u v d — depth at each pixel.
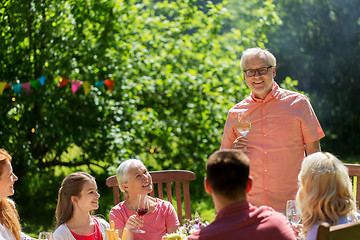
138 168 3.80
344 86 12.87
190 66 8.89
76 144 7.73
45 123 7.69
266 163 3.92
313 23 12.84
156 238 3.82
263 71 3.86
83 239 3.54
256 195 3.99
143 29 8.95
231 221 2.18
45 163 8.23
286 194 3.92
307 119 3.88
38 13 7.52
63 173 9.09
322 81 12.95
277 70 12.86
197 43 8.98
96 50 7.96
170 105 8.71
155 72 8.55
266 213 2.22
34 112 7.84
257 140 3.97
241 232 2.16
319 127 3.96
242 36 9.39
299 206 2.80
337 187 2.69
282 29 12.70
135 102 8.27
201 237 2.20
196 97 8.49
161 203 3.96
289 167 3.91
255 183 3.98
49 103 7.64
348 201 2.72
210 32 9.04
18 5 7.28
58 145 7.94
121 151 7.77
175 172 4.43
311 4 12.82
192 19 9.13
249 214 2.20
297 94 3.96
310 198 2.69
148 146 8.57
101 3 8.17
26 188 8.19
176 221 3.96
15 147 7.44
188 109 8.55
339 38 12.88
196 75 8.62
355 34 12.84
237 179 2.19
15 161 7.66
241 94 8.74
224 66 8.64
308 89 12.99
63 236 3.50
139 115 8.14
